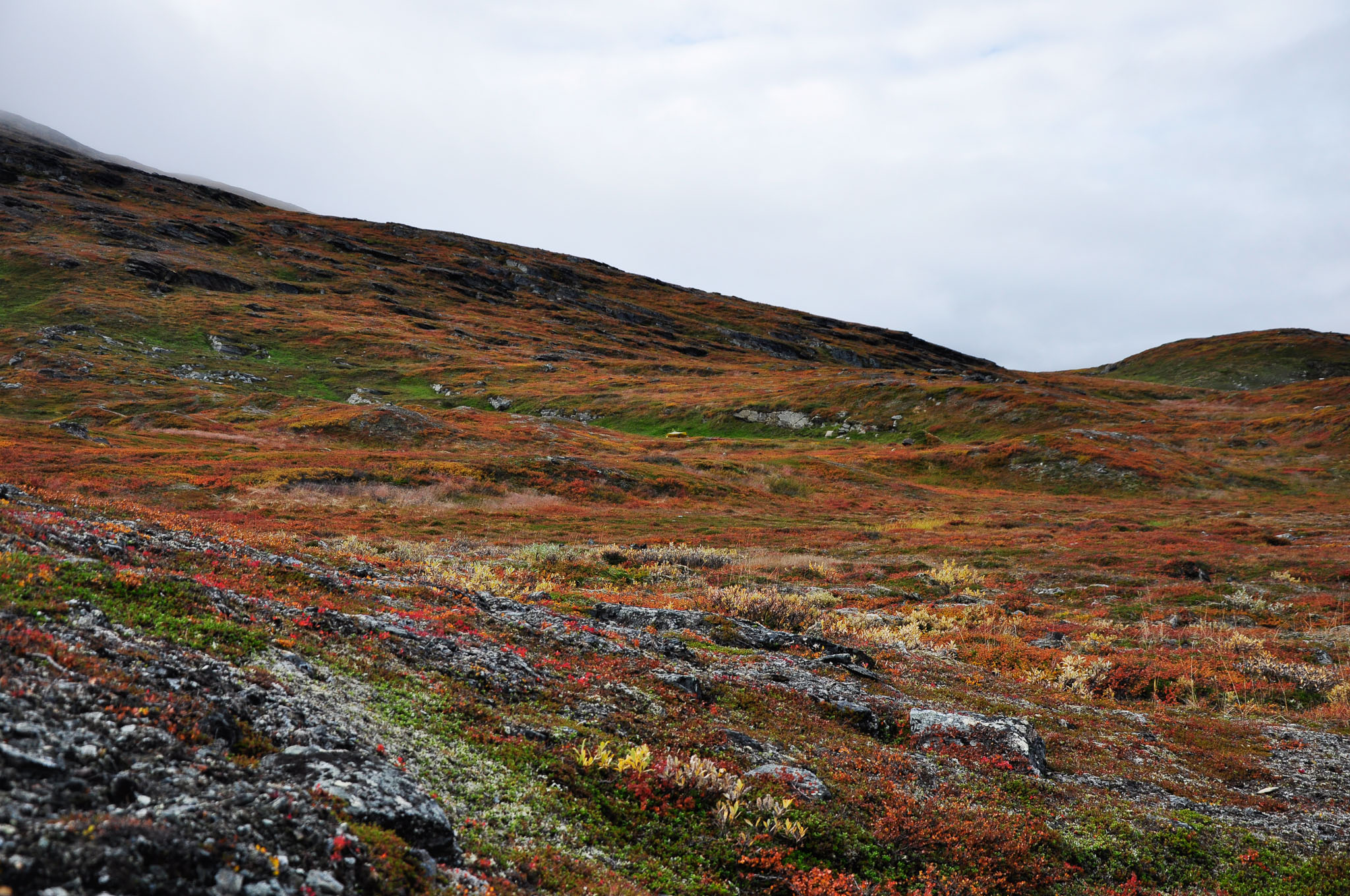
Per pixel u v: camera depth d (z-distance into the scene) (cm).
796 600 2873
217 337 12000
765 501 6875
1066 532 5562
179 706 739
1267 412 12681
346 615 1333
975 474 9112
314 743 805
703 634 2141
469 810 823
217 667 901
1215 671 2384
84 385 8631
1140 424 11169
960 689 2014
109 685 716
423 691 1117
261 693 877
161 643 916
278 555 1834
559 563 3578
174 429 7419
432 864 664
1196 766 1595
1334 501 7650
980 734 1499
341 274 18575
